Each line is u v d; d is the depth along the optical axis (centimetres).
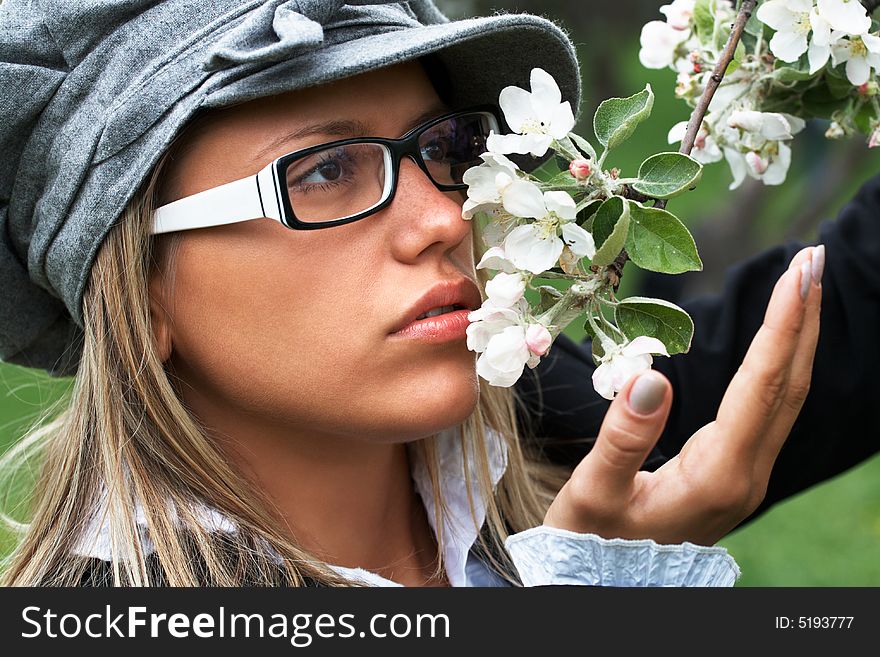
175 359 213
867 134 204
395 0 195
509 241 160
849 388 280
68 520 217
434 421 189
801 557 639
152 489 206
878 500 695
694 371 283
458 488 241
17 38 198
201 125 188
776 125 190
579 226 162
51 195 202
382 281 186
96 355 207
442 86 214
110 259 199
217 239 189
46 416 256
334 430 194
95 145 192
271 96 185
